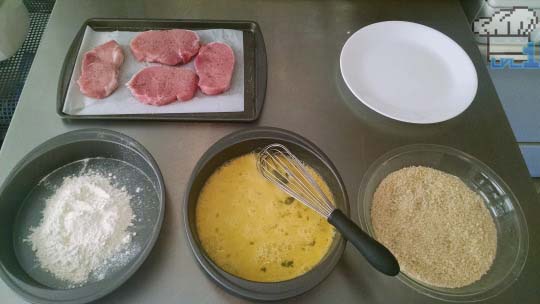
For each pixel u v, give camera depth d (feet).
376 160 2.53
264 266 2.11
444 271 2.14
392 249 2.20
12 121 2.60
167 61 2.88
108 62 2.82
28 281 2.06
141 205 2.36
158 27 3.08
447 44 3.03
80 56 2.86
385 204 2.36
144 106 2.68
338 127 2.71
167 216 2.29
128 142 2.41
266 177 2.34
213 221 2.24
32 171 2.37
